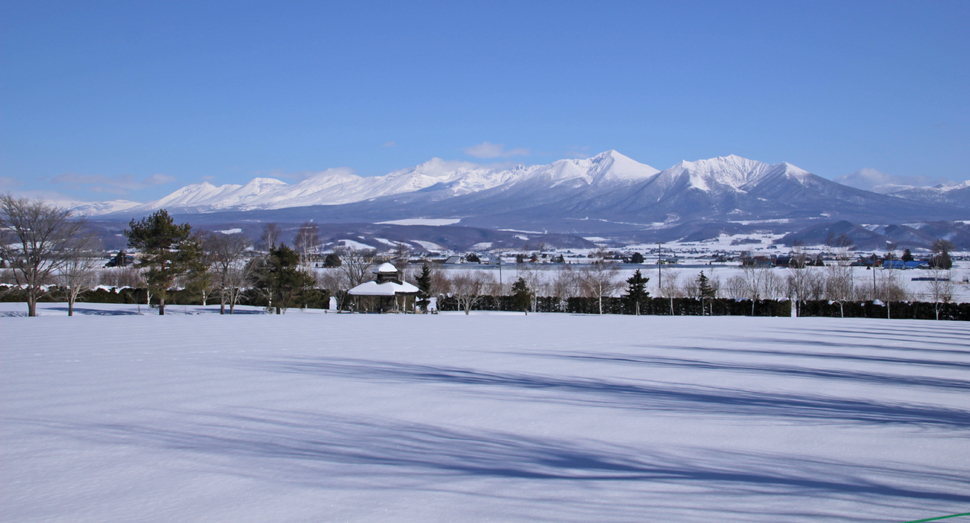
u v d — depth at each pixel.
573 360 16.98
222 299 49.94
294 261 49.62
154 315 43.28
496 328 30.19
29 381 12.88
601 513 5.27
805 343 22.77
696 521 5.07
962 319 47.16
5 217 42.75
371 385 12.49
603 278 72.19
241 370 14.63
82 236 47.00
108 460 7.06
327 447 7.65
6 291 46.84
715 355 18.42
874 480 6.28
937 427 8.80
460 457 7.21
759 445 7.79
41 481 6.32
